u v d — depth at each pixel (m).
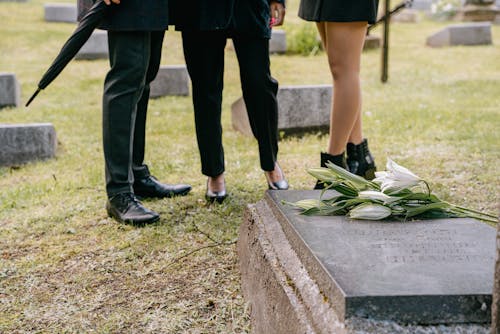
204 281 2.46
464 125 4.93
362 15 2.80
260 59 3.07
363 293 1.48
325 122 4.97
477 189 3.42
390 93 6.52
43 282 2.50
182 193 3.49
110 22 2.86
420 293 1.47
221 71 3.16
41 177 3.96
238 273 2.51
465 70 7.90
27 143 4.30
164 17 2.88
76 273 2.56
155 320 2.18
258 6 2.99
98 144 4.77
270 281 1.93
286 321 1.72
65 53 2.88
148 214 3.04
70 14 11.80
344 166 3.08
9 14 12.15
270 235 2.16
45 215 3.21
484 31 10.02
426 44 10.23
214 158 3.26
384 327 1.45
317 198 2.35
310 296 1.66
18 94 6.28
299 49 9.58
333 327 1.48
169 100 6.49
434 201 2.14
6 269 2.60
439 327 1.46
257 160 4.18
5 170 4.16
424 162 3.98
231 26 2.95
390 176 2.15
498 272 1.32
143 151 3.42
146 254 2.71
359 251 1.77
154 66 3.22
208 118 3.19
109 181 3.09
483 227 1.99
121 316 2.21
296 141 4.77
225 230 2.95
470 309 1.47
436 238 1.88
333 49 2.92
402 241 1.85
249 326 2.14
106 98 3.01
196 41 3.05
